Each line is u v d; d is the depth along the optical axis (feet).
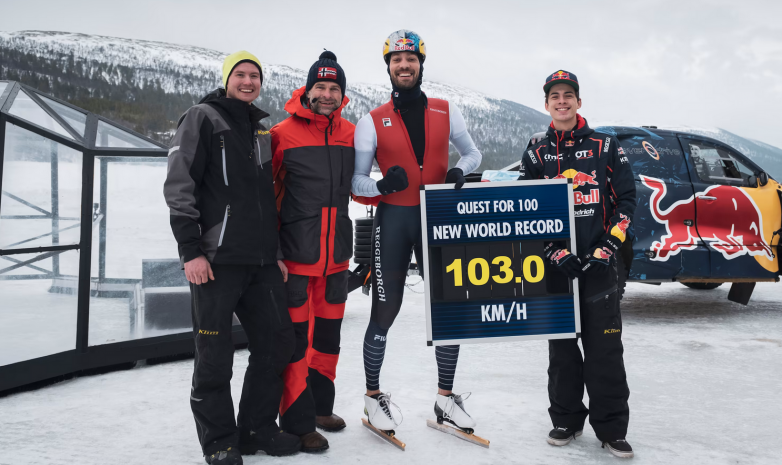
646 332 16.40
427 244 8.02
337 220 8.54
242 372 12.01
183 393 10.48
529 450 7.81
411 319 18.76
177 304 13.39
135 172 13.26
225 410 7.23
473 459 7.49
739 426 8.85
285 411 8.03
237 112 7.60
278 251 8.23
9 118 10.75
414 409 9.59
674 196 17.62
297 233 8.33
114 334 12.33
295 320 8.30
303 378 8.13
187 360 13.21
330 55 8.68
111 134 13.46
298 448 7.75
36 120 11.68
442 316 8.04
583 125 8.25
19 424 8.74
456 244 8.06
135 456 7.47
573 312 7.91
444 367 8.48
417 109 8.45
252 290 7.78
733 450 7.86
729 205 18.28
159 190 13.50
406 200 8.34
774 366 12.66
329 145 8.50
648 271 17.08
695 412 9.55
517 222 8.06
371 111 8.55
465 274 8.05
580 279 7.95
